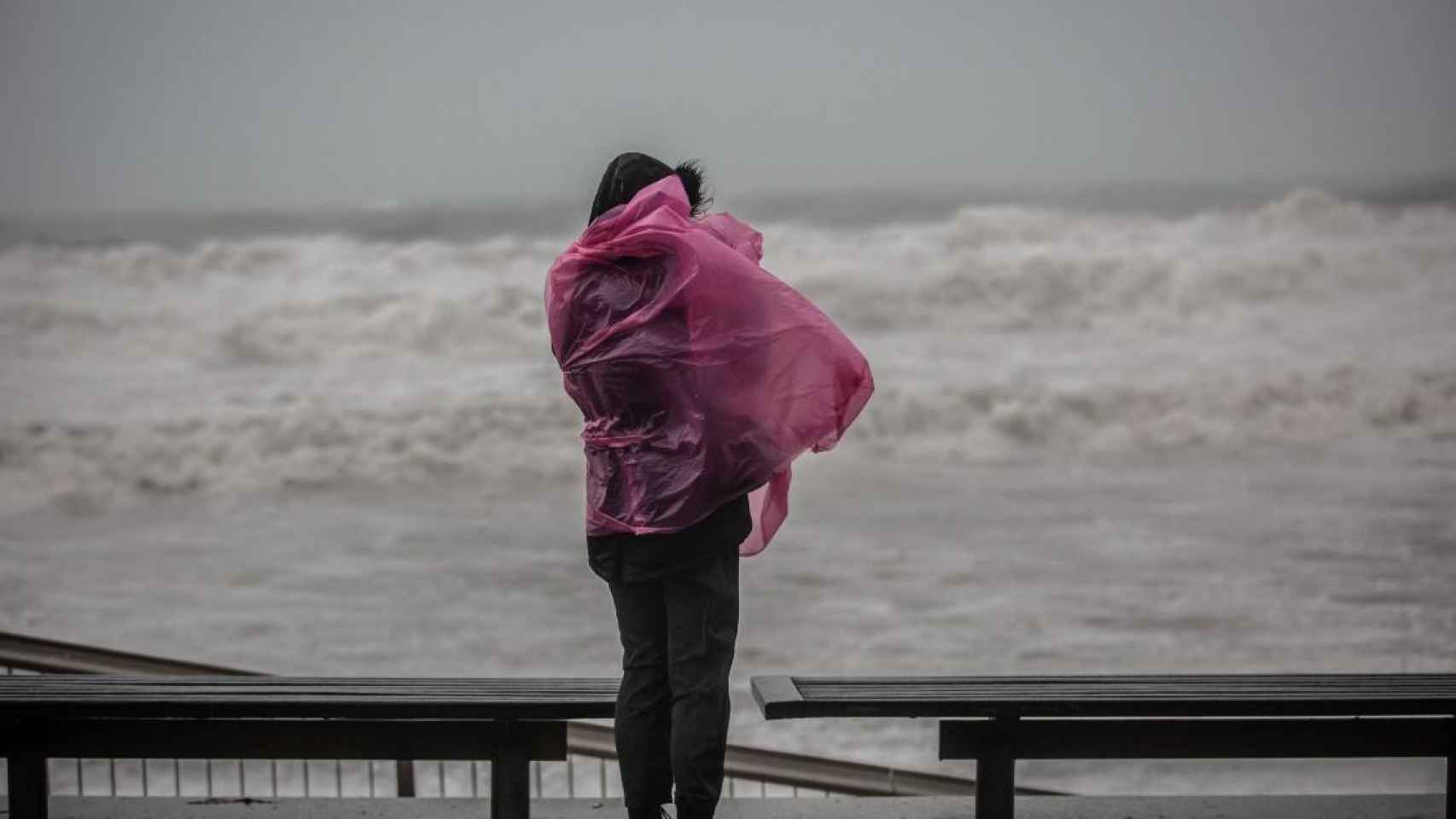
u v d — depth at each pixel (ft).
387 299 197.67
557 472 146.51
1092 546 107.34
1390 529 111.14
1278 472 142.10
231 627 86.43
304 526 122.11
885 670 73.51
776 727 56.13
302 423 159.33
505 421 159.22
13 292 207.10
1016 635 79.92
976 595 90.17
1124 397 169.07
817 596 89.10
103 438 157.79
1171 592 90.38
